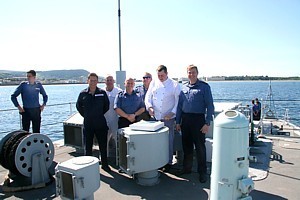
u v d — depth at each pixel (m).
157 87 4.57
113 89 5.30
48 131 18.27
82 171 2.90
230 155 2.76
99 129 4.47
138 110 4.65
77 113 5.83
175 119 4.43
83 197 2.93
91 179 2.99
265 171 4.40
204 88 3.97
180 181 4.07
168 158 4.07
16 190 3.77
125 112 4.59
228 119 2.79
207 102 3.95
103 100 4.49
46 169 4.04
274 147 5.85
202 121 4.03
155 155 3.78
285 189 3.74
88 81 4.46
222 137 2.80
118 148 4.03
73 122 5.47
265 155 5.23
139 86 5.46
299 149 5.67
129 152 3.68
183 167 4.38
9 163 3.89
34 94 5.47
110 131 5.30
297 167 4.60
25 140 3.82
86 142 4.52
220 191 2.84
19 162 3.79
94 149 5.88
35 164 3.89
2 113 28.97
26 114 5.45
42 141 4.00
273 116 13.52
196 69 4.05
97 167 3.08
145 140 3.70
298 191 3.68
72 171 2.88
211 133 5.04
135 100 4.63
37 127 5.62
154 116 4.61
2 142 4.12
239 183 2.76
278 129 9.83
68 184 2.95
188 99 4.04
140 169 3.73
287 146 5.91
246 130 2.80
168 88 4.49
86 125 4.46
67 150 5.85
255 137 6.01
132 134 3.66
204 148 4.08
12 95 5.29
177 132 4.76
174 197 3.54
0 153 4.06
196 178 4.19
